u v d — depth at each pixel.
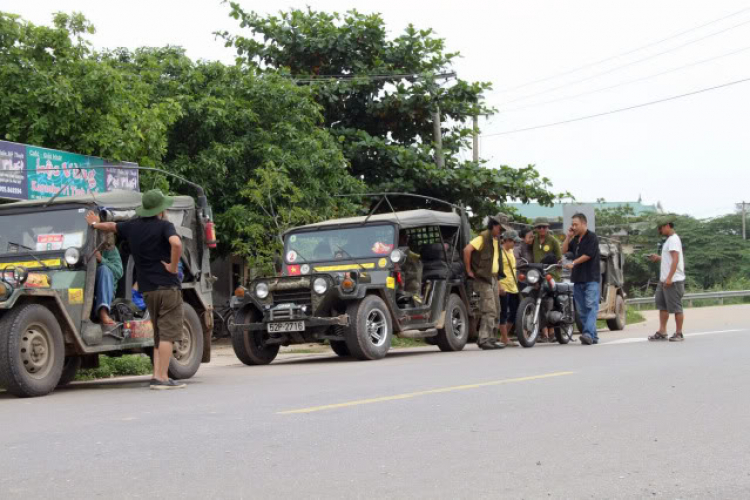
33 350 8.23
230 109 19.42
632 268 50.25
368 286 12.06
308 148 20.20
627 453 4.79
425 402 6.79
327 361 12.34
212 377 10.04
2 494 3.98
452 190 24.22
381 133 26.61
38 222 9.38
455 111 25.53
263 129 20.50
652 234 53.44
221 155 18.83
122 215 9.66
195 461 4.68
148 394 8.12
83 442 5.32
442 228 14.21
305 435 5.42
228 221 18.66
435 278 13.50
